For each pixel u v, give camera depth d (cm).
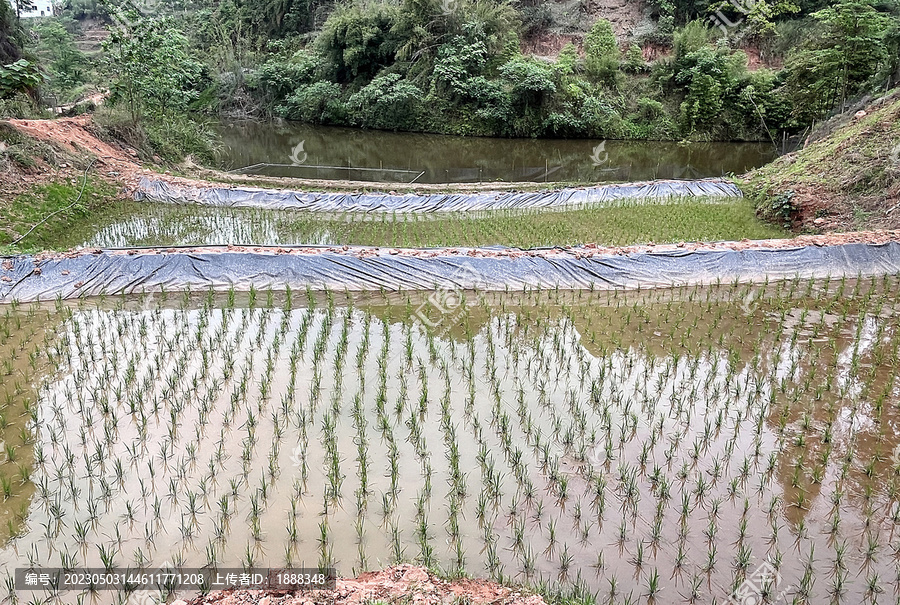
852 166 1465
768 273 1102
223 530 506
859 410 702
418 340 866
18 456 593
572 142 2905
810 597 457
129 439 623
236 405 685
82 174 1488
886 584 470
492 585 447
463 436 642
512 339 875
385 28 3206
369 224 1441
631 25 3478
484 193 1666
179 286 1010
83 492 547
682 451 628
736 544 507
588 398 723
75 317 903
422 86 3045
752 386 754
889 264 1129
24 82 1299
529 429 656
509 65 2911
